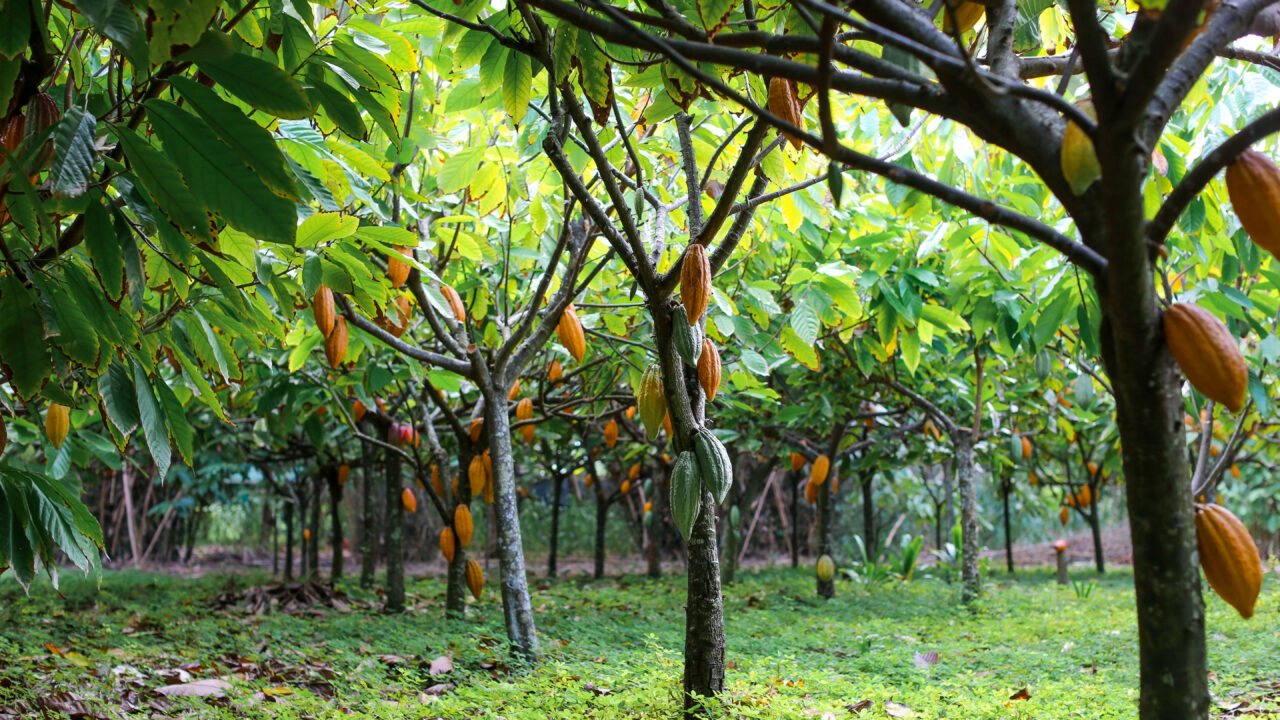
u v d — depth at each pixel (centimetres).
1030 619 617
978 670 455
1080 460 1141
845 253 535
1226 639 511
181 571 1288
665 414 342
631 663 433
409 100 407
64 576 1033
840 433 726
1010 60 184
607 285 553
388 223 356
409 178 496
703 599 319
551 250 513
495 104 338
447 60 369
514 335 457
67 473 425
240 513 1627
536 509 1662
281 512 1577
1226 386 142
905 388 684
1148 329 147
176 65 188
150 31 147
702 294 272
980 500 1659
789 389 758
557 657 459
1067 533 1873
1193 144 392
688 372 308
